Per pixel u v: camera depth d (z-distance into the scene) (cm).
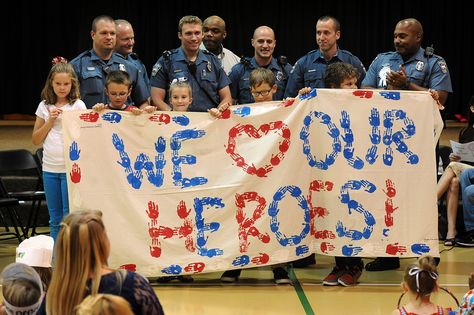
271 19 1379
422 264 506
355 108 714
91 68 825
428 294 507
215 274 772
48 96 732
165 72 854
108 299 311
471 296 498
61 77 725
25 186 1089
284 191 711
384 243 713
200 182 708
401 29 836
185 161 708
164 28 1372
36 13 1388
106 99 829
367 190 712
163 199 703
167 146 705
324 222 716
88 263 377
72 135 689
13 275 420
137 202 698
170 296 681
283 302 662
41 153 998
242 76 889
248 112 712
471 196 893
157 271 699
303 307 646
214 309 639
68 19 1393
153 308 381
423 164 713
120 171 696
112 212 693
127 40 916
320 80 860
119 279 379
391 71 781
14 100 1401
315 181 718
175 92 752
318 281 739
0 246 936
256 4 1380
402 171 713
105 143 695
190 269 701
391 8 1367
